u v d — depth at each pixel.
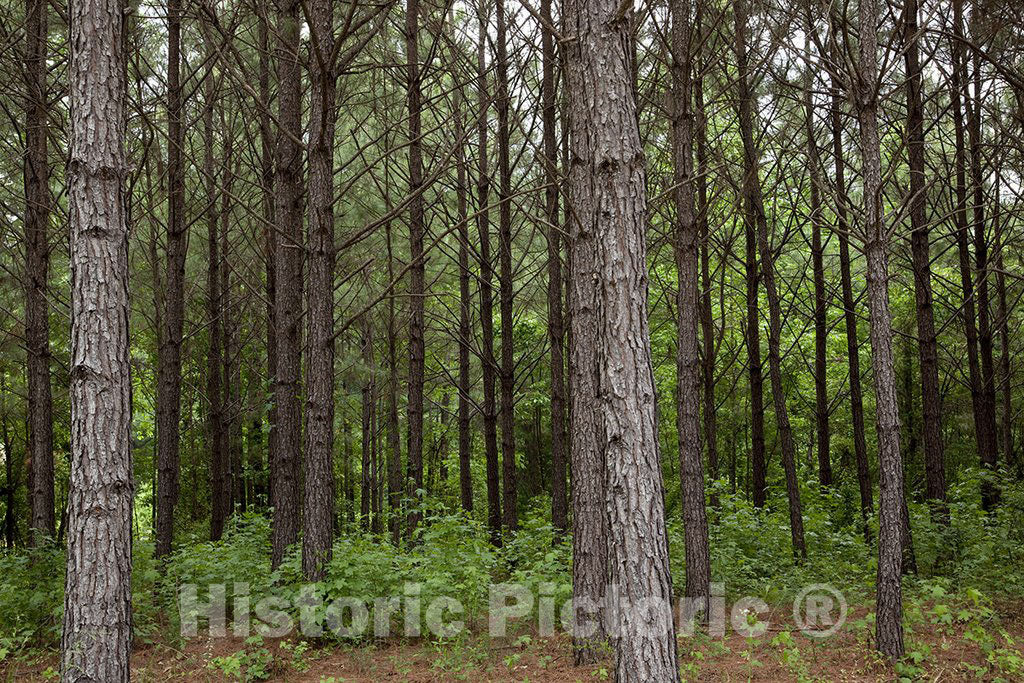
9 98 12.66
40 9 11.10
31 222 11.77
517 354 23.02
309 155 9.88
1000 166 13.29
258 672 8.04
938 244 18.83
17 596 9.34
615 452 5.35
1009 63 11.71
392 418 18.06
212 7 10.52
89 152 6.02
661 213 13.48
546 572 10.55
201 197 15.85
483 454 26.56
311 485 9.62
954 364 19.00
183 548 12.59
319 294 9.71
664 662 5.17
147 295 16.34
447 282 20.27
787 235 14.80
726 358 22.56
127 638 5.92
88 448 5.86
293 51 9.93
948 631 8.60
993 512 13.15
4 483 23.52
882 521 7.84
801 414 26.55
